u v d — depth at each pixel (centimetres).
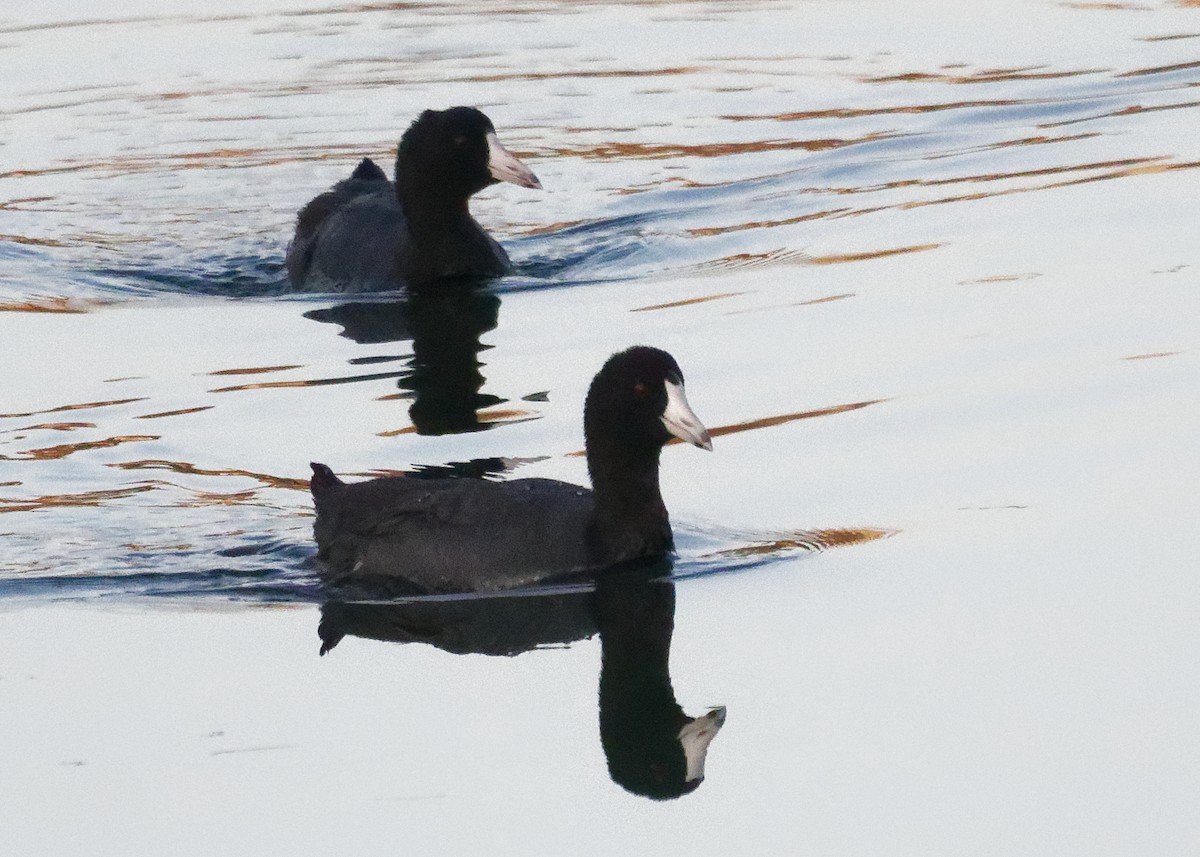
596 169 2192
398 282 1833
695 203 2052
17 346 1634
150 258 1956
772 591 1140
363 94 2534
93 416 1446
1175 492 1205
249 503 1291
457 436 1380
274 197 2175
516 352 1582
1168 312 1527
